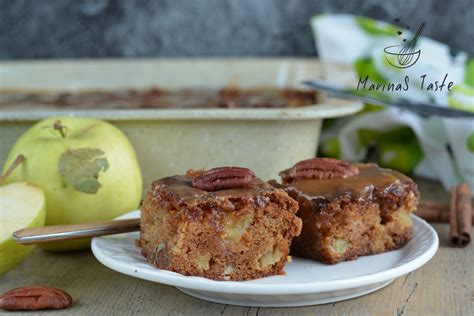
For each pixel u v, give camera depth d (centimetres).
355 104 69
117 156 60
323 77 81
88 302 53
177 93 83
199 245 52
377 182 56
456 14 88
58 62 85
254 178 54
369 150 83
